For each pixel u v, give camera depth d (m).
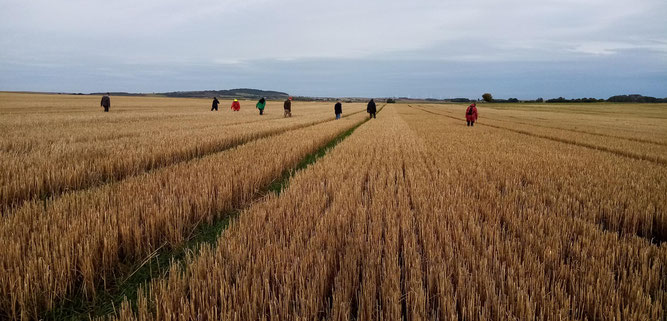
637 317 1.82
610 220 3.78
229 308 1.84
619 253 2.68
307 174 5.85
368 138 13.33
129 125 15.66
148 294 2.38
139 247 2.89
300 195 4.28
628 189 5.10
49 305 2.13
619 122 31.03
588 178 5.93
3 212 3.68
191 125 16.03
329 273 2.35
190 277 2.31
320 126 17.70
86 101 57.50
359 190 4.69
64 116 21.75
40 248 2.43
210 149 9.12
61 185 4.78
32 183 4.39
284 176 6.68
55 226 2.83
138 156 6.66
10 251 2.32
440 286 2.11
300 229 2.99
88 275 2.36
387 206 3.93
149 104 58.22
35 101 53.19
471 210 3.69
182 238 3.26
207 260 2.51
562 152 9.98
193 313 1.85
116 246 2.71
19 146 7.53
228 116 25.69
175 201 3.73
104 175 5.69
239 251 2.53
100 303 2.33
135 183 4.54
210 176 4.94
